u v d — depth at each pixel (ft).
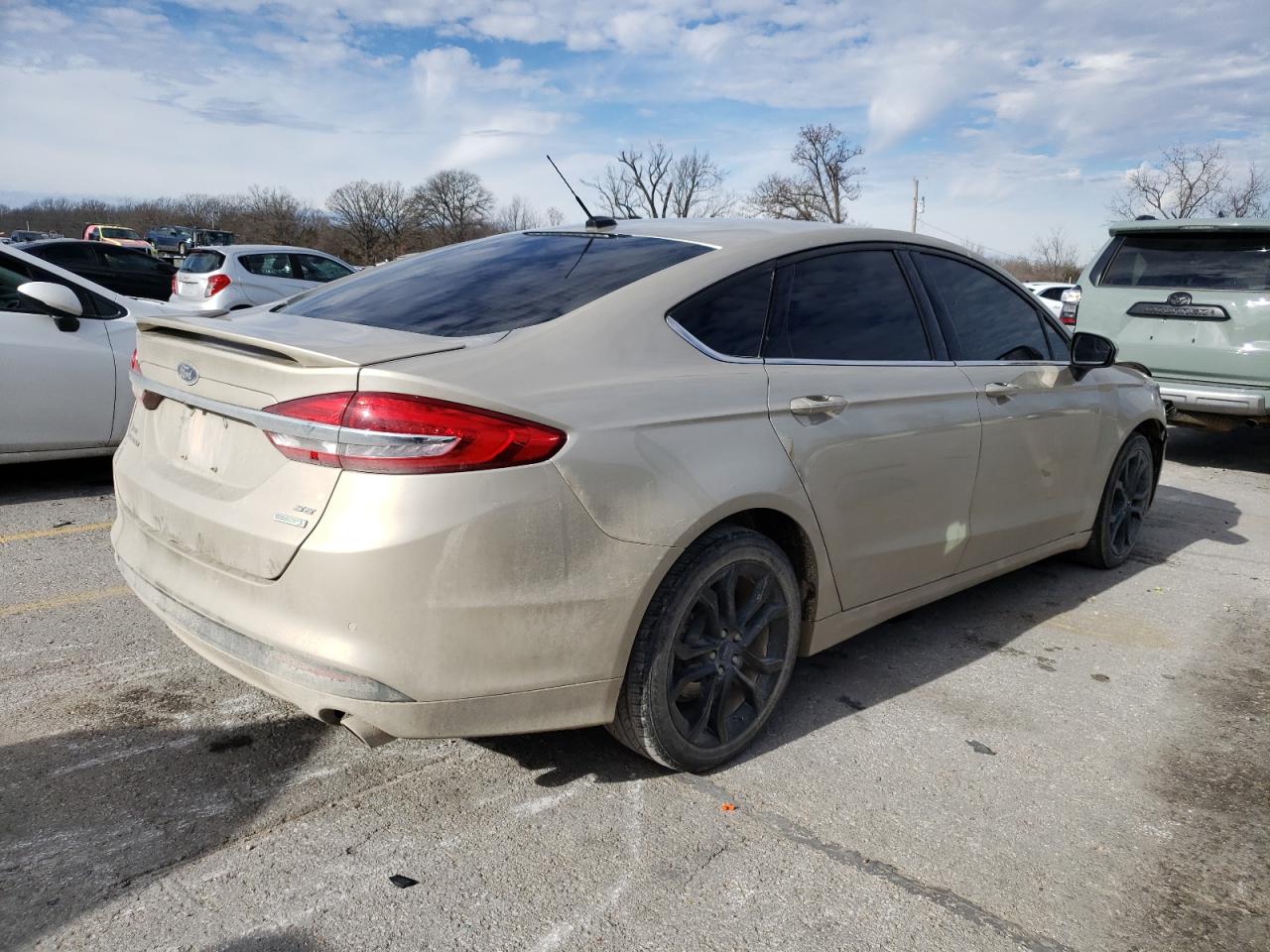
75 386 17.81
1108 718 10.62
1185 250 25.13
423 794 8.52
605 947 6.73
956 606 14.06
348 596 6.96
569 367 7.94
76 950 6.46
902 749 9.74
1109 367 14.80
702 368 8.86
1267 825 8.63
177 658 11.05
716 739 9.09
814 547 9.60
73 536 15.67
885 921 7.14
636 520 7.86
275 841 7.75
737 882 7.51
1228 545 17.74
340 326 8.52
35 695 10.01
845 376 10.04
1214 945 7.06
